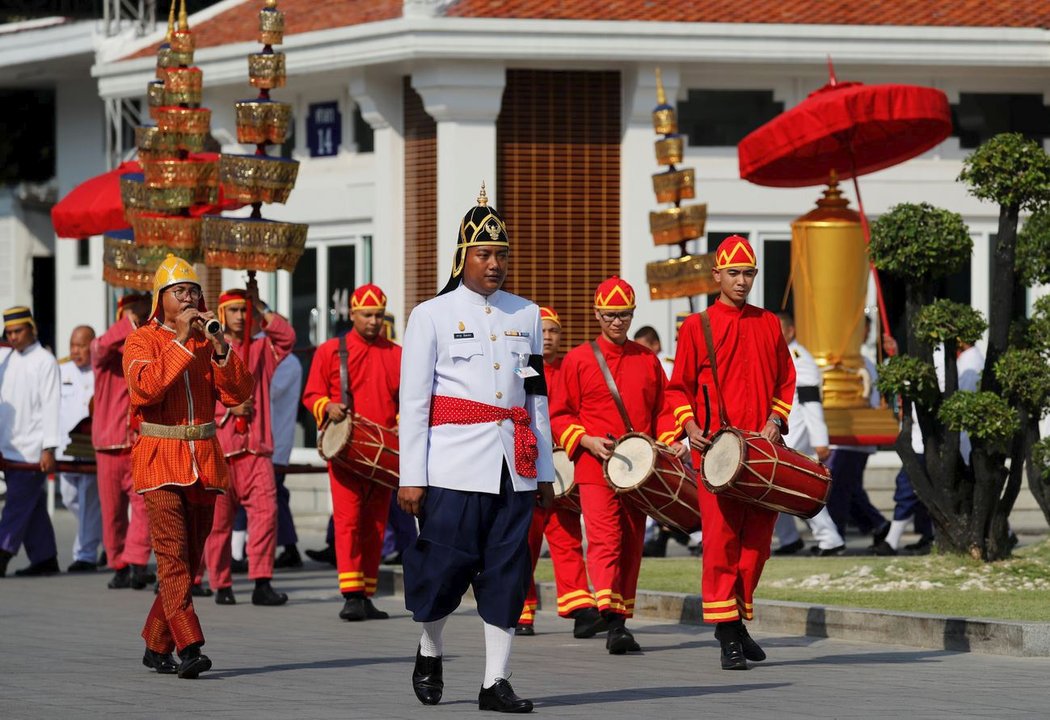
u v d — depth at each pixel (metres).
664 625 19.89
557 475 18.42
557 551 18.75
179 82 23.94
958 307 21.41
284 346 22.17
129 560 23.62
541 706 13.90
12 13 45.62
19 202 50.31
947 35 34.41
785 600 19.45
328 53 34.25
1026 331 21.62
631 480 17.31
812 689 14.80
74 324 47.31
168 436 15.62
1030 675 15.55
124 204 24.17
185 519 15.73
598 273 34.56
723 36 33.72
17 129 50.69
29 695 14.36
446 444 13.90
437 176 34.03
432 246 34.41
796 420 25.77
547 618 20.59
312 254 37.06
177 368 15.30
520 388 14.13
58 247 47.69
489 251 14.12
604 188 34.56
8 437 25.86
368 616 20.41
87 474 26.52
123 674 15.66
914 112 26.62
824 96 27.02
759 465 15.89
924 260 21.34
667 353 34.50
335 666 16.28
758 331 16.59
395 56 33.16
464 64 33.34
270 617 20.64
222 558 22.09
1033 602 18.91
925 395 21.53
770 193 35.19
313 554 27.66
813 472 16.12
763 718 13.24
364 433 19.97
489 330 14.08
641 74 33.97
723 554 16.30
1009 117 36.03
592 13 33.62
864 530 28.34
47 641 18.06
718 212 35.06
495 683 13.66
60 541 32.00
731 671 16.02
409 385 13.95
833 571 22.00
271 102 23.08
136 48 40.34
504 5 33.53
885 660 16.62
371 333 20.72
